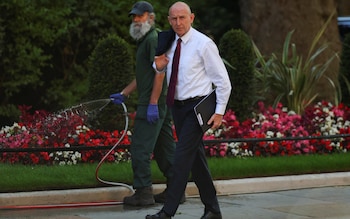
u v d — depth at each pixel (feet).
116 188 86.94
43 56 127.24
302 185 96.27
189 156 69.87
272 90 132.67
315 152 112.88
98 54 111.96
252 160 102.99
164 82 81.66
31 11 126.11
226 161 101.45
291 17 145.07
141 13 80.74
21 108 119.34
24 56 126.11
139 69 81.97
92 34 134.62
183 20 69.62
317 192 93.66
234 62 121.70
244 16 151.12
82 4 133.18
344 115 121.90
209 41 69.72
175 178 69.62
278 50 145.48
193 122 69.97
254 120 115.75
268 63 130.72
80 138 100.01
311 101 131.13
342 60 134.21
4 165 97.40
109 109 110.01
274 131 112.37
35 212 80.28
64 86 134.72
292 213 80.38
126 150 102.01
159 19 134.92
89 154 100.58
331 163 101.86
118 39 112.16
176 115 71.41
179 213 80.12
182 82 70.23
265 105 134.72
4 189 84.43
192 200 88.17
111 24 135.85
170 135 84.28
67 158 100.22
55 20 128.36
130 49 126.31
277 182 94.79
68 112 100.42
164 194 85.05
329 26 147.84
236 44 122.21
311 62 136.87
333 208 83.20
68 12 128.06
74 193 84.64
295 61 130.82
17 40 126.41
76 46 134.62
